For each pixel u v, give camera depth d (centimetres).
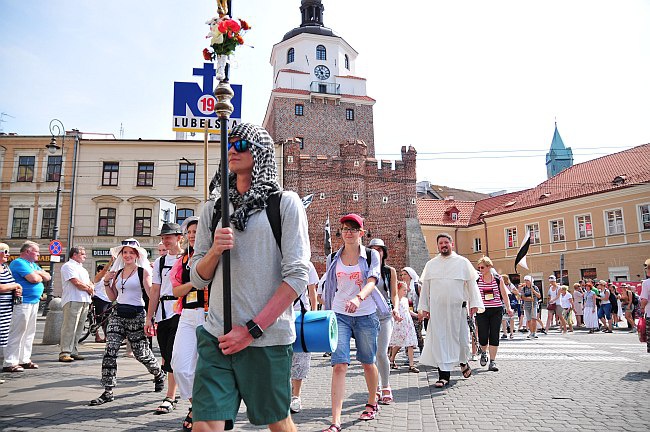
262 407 246
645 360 956
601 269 3531
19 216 3266
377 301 553
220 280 257
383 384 598
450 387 694
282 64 5144
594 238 3594
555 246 3900
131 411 537
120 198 3259
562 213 3859
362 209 4006
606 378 749
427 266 750
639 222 3316
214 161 3322
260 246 254
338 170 3972
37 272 855
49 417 507
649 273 852
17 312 805
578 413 527
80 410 539
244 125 270
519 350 1154
